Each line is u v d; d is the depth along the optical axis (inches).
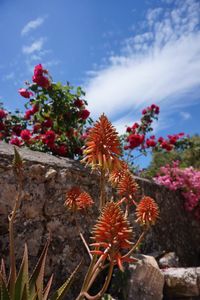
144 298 184.4
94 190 197.9
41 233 163.2
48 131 228.2
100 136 86.8
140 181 252.8
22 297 90.2
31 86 227.5
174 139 338.6
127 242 77.5
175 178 321.7
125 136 323.3
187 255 291.4
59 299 94.4
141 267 190.5
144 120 327.6
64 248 171.9
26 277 97.0
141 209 108.3
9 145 184.7
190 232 312.3
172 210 293.1
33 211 161.8
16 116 253.1
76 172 188.7
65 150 236.5
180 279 200.2
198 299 197.0
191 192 315.9
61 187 177.9
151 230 251.6
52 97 229.8
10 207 152.3
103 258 77.9
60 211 174.6
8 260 148.3
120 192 111.5
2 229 149.2
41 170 169.9
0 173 151.6
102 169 87.4
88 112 236.1
